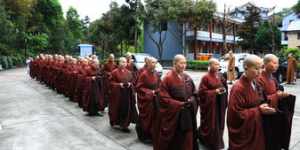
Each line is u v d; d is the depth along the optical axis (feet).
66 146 23.58
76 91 38.68
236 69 72.49
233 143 15.15
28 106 39.68
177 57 18.93
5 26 130.31
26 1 157.07
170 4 121.29
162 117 18.63
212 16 123.24
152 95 23.34
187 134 18.44
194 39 132.26
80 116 33.55
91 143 24.21
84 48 155.12
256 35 143.74
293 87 57.72
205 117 22.25
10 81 72.95
